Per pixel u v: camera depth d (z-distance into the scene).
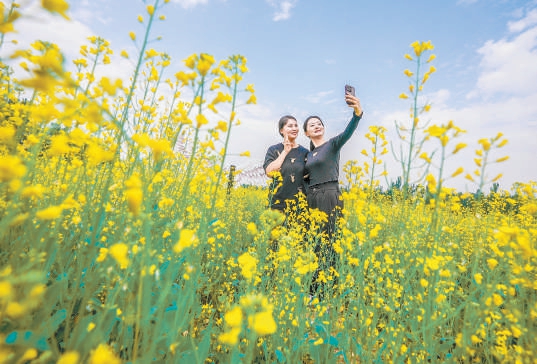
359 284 1.67
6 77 1.77
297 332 1.74
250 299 0.65
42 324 0.91
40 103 1.48
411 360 1.42
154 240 1.39
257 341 1.57
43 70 0.39
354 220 2.09
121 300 1.17
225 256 3.10
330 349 1.66
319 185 3.55
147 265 0.82
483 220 3.34
